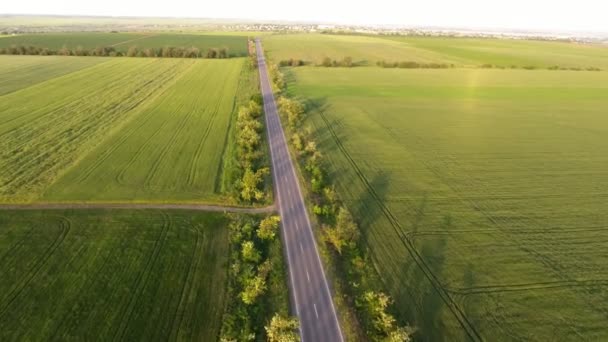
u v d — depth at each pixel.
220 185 45.47
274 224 37.16
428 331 26.23
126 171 47.62
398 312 27.75
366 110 83.25
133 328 25.28
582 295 29.66
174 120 69.44
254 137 58.91
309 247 34.97
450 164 54.12
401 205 42.34
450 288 30.09
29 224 35.59
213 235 35.72
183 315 26.56
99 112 72.44
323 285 30.30
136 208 39.41
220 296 28.48
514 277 31.42
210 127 66.31
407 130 69.62
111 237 34.22
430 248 34.91
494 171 52.00
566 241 36.28
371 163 53.84
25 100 78.69
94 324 25.39
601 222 39.62
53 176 45.28
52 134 59.47
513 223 39.16
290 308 28.03
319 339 25.48
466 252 34.44
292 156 55.94
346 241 35.09
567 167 53.91
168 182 45.28
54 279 28.94
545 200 44.12
